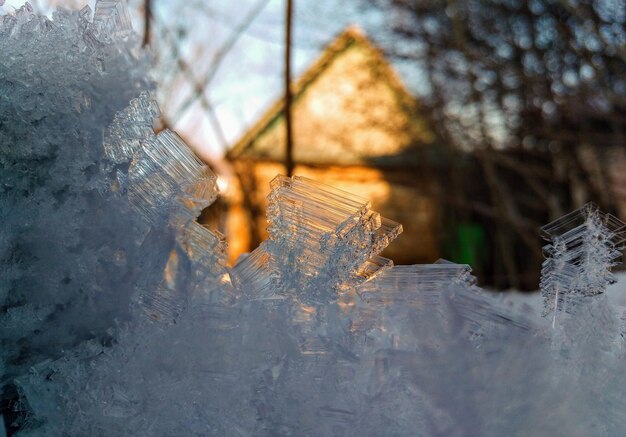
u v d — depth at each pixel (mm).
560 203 1429
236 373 96
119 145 107
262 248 103
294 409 94
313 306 98
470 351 94
